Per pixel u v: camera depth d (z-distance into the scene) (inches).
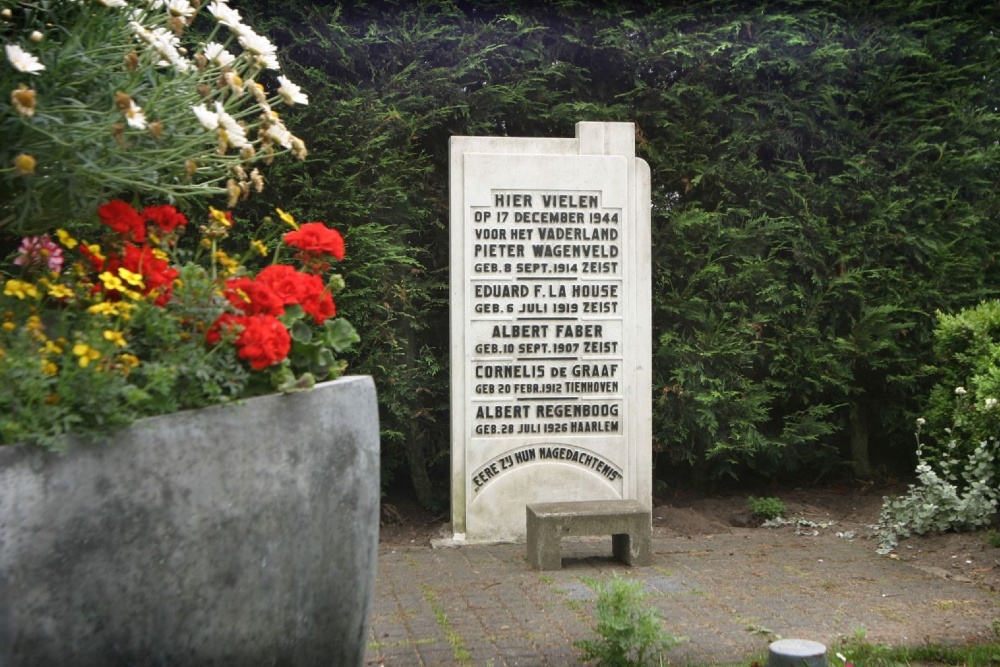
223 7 122.2
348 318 281.3
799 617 188.1
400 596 208.2
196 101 117.3
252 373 117.3
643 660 149.9
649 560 237.0
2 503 94.1
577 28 301.3
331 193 277.0
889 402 330.0
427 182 304.0
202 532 106.1
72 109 105.3
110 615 100.2
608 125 280.7
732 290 309.1
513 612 193.6
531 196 276.1
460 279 274.1
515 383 275.6
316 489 117.0
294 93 127.5
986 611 190.7
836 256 313.7
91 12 112.3
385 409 294.7
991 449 258.8
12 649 94.8
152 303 115.9
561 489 276.4
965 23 319.3
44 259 124.7
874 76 313.7
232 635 108.7
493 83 303.3
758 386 309.1
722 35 303.4
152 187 113.8
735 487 340.2
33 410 97.4
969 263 314.0
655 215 309.3
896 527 257.3
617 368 279.6
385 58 291.3
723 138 314.5
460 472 273.1
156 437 103.6
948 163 315.6
